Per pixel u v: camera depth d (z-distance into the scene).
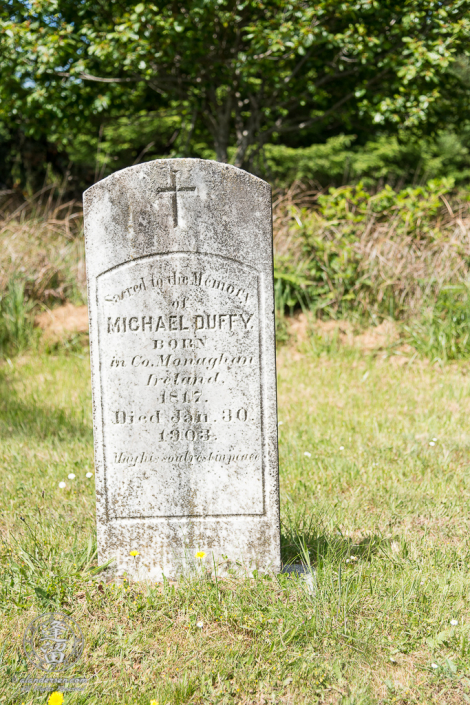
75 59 8.67
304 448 4.70
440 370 6.54
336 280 7.47
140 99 11.13
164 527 3.04
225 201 2.86
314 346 7.09
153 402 2.99
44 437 5.05
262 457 2.98
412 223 7.50
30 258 8.16
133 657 2.47
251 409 2.96
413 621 2.61
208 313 2.93
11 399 5.89
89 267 2.95
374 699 2.22
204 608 2.73
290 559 3.19
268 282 2.89
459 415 5.35
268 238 2.87
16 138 15.70
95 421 3.03
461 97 9.86
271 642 2.49
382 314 7.38
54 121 10.08
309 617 2.63
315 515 3.62
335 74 9.24
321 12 7.67
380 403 5.65
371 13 8.17
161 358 2.97
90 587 2.91
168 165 2.85
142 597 2.83
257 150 10.78
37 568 3.03
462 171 19.25
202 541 3.04
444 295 7.08
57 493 4.01
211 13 8.43
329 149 14.81
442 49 7.42
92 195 2.90
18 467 4.41
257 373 2.95
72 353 7.29
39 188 15.23
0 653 2.45
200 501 3.02
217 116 10.43
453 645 2.49
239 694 2.28
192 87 10.40
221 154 10.47
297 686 2.30
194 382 2.97
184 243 2.89
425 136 11.23
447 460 4.44
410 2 7.89
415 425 5.12
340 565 2.92
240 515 3.02
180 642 2.54
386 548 3.24
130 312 2.96
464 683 2.30
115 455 3.03
